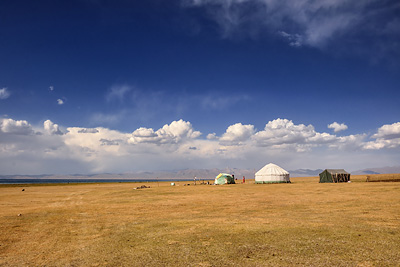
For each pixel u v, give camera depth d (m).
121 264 8.99
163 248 10.73
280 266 8.27
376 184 44.53
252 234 12.45
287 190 38.66
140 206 25.19
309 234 12.07
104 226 15.95
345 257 8.90
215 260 9.04
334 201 24.03
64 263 9.33
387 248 9.70
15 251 11.09
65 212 22.41
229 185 60.66
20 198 37.91
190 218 17.62
